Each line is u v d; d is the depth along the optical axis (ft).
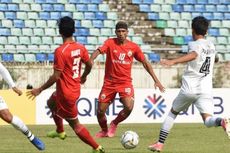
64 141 137.39
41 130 176.76
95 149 101.50
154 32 332.39
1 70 102.68
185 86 107.34
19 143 132.87
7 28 312.29
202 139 146.00
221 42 334.85
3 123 206.59
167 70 249.14
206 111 106.83
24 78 240.53
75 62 100.94
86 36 320.50
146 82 244.83
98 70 240.73
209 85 107.65
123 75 143.43
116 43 142.72
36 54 294.87
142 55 140.77
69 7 333.21
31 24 318.24
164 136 109.50
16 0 327.06
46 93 207.51
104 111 145.38
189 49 106.11
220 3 356.18
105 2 340.39
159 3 347.77
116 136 154.51
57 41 311.27
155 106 213.25
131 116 212.23
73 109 101.04
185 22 341.21
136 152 113.70
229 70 253.44
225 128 101.76
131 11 340.39
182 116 213.66
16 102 206.39
